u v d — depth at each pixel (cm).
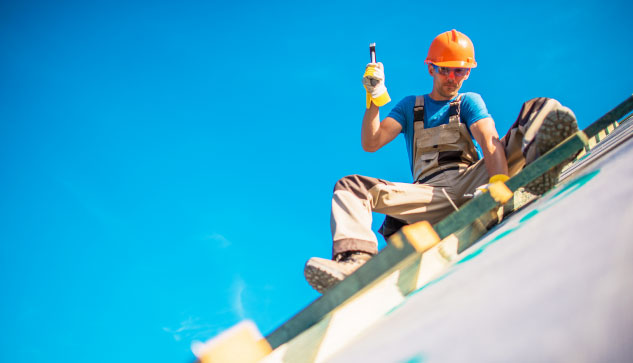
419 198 307
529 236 133
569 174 271
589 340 59
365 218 277
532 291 83
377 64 304
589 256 84
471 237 230
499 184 190
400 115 340
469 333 79
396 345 97
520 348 64
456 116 325
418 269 187
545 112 266
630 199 99
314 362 144
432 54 339
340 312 162
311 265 229
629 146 171
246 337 138
